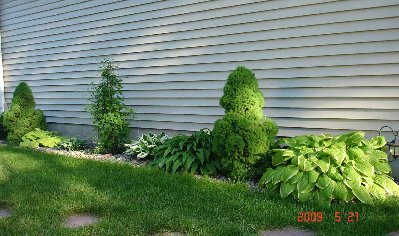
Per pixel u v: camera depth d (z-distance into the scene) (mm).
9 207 4262
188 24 6770
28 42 10000
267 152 4988
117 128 7203
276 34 5746
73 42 8836
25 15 10008
